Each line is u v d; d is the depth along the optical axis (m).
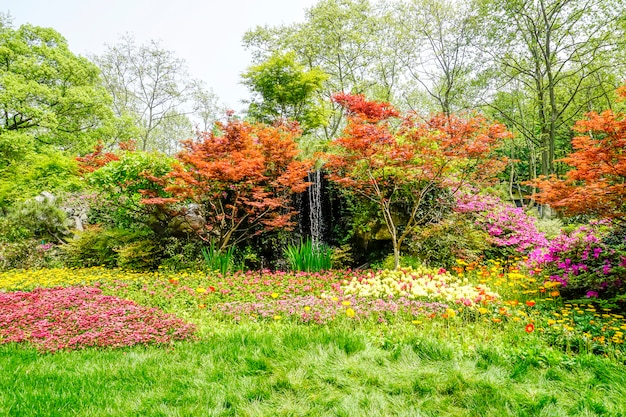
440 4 19.75
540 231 10.16
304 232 11.10
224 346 3.88
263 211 10.29
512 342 4.11
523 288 6.67
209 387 3.06
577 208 5.79
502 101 22.97
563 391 2.99
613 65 16.09
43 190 12.89
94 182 10.27
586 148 5.47
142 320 4.81
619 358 3.62
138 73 27.62
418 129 7.57
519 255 9.02
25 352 3.81
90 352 3.87
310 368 3.30
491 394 2.91
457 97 21.42
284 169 9.70
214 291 6.53
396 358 3.55
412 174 8.39
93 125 20.28
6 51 16.89
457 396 2.90
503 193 16.31
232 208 10.12
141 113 29.03
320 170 11.13
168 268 9.20
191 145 8.89
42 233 11.23
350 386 3.06
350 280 7.54
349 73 22.86
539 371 3.30
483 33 17.58
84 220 12.04
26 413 2.62
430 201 9.59
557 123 17.92
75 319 4.77
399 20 20.89
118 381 3.17
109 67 27.28
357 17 21.11
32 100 17.44
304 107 20.17
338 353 3.59
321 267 8.58
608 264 6.05
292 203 11.15
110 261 9.86
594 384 3.07
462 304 5.16
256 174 8.80
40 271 9.05
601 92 19.48
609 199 5.33
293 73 18.70
